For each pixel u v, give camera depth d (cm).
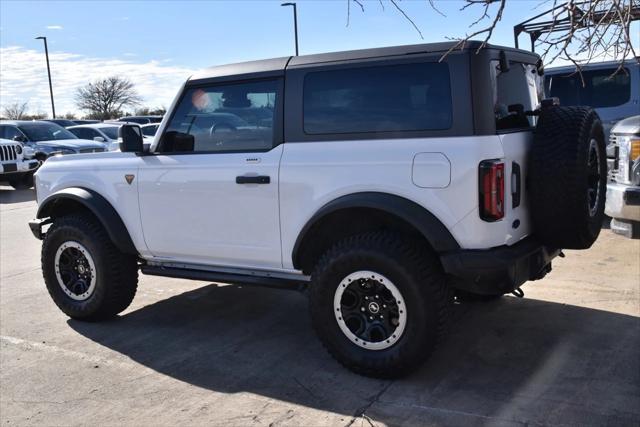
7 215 1182
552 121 388
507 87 404
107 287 509
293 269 430
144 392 394
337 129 401
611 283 575
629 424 330
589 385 376
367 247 381
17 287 654
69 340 490
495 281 365
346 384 393
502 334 463
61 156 541
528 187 396
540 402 358
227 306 565
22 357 457
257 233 434
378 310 390
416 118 376
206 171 448
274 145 423
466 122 362
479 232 360
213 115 455
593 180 412
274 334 489
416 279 371
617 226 737
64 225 519
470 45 364
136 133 477
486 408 354
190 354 454
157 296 604
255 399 378
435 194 365
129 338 491
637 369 396
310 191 405
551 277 603
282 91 421
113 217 498
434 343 376
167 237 477
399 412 354
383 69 388
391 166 376
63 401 386
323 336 407
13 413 373
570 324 478
